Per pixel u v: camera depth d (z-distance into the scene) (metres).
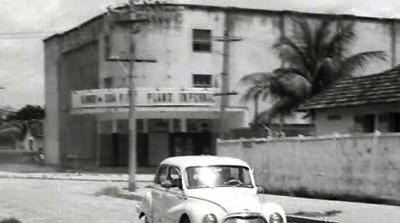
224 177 12.20
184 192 11.84
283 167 24.02
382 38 50.62
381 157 19.34
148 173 42.66
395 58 51.03
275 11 47.59
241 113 45.75
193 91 42.91
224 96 41.81
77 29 54.69
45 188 32.69
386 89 23.83
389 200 19.00
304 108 27.39
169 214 12.15
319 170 22.08
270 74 41.66
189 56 45.38
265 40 47.25
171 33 44.97
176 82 45.09
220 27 46.22
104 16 46.94
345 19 47.56
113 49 45.16
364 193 19.98
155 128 46.16
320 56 41.53
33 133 101.94
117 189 29.52
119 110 43.22
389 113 23.64
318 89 41.25
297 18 46.31
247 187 12.16
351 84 26.83
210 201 11.22
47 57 62.66
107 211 20.44
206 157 12.85
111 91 43.50
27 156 71.81
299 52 41.22
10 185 35.31
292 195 23.39
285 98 40.91
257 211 10.95
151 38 44.47
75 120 56.69
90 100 44.53
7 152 71.88
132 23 36.22
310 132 41.22
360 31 49.72
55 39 60.59
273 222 11.10
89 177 41.34
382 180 19.28
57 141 60.66
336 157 21.25
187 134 46.28
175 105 42.75
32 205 22.80
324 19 44.97
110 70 46.41
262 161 25.30
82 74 54.47
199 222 10.91
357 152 20.33
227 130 43.16
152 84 44.62
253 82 42.59
